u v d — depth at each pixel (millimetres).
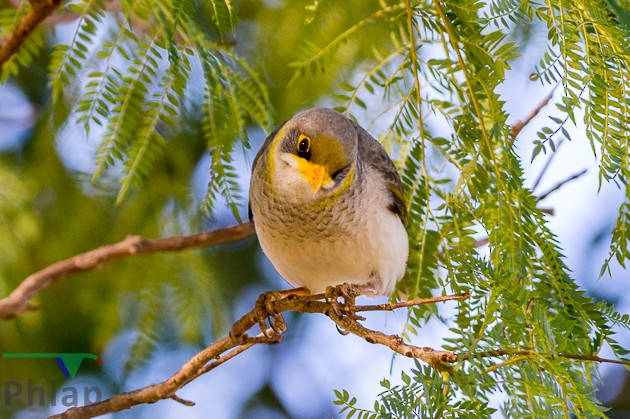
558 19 7504
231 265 15047
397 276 11078
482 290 7902
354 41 12289
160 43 8445
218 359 9914
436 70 8883
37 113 13984
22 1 8289
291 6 13328
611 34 7434
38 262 13062
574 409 7340
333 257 10680
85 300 13375
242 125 8680
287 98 13039
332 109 10539
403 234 10859
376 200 10570
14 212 12945
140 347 12961
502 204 8070
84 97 8367
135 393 9891
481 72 8094
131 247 11445
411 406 7332
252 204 11031
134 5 8250
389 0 10461
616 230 7805
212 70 8398
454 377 7188
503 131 7941
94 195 12484
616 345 8281
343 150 10250
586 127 7312
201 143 13039
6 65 8570
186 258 13328
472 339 7262
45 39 11523
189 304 13195
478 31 8273
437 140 9000
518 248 8000
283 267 11109
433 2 8406
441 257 9789
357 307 8578
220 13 8367
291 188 10391
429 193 9609
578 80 7301
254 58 13445
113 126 8484
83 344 13844
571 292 8242
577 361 8016
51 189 13102
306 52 9672
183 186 12945
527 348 7488
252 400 15578
